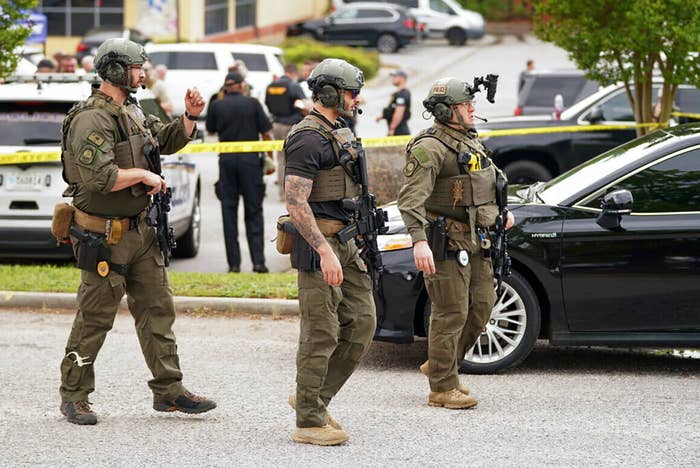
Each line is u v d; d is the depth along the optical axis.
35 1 37.44
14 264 37.88
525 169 47.59
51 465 17.84
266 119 36.53
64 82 36.41
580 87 61.12
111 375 23.84
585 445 19.16
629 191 24.02
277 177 56.44
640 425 20.42
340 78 18.02
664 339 23.97
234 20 134.75
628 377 24.30
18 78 36.75
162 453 18.47
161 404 20.39
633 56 39.16
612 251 23.81
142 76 19.08
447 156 20.41
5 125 35.38
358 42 140.38
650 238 23.72
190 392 20.56
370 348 27.17
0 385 22.84
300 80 58.81
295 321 29.88
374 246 18.64
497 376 24.28
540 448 18.95
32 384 22.94
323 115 18.25
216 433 19.64
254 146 35.59
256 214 36.47
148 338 20.05
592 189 24.34
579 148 47.34
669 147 24.28
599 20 39.00
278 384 23.25
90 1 120.25
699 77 38.09
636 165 24.27
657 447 19.09
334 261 17.81
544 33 40.44
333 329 18.47
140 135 19.19
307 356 18.56
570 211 24.17
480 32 149.75
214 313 30.50
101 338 19.91
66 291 31.45
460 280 20.80
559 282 23.97
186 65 85.56
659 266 23.75
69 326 28.80
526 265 23.94
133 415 20.78
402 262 24.03
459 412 21.23
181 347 26.67
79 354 19.84
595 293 23.95
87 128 18.64
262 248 36.69
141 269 19.77
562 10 39.25
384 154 46.03
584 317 24.08
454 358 21.39
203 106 19.80
